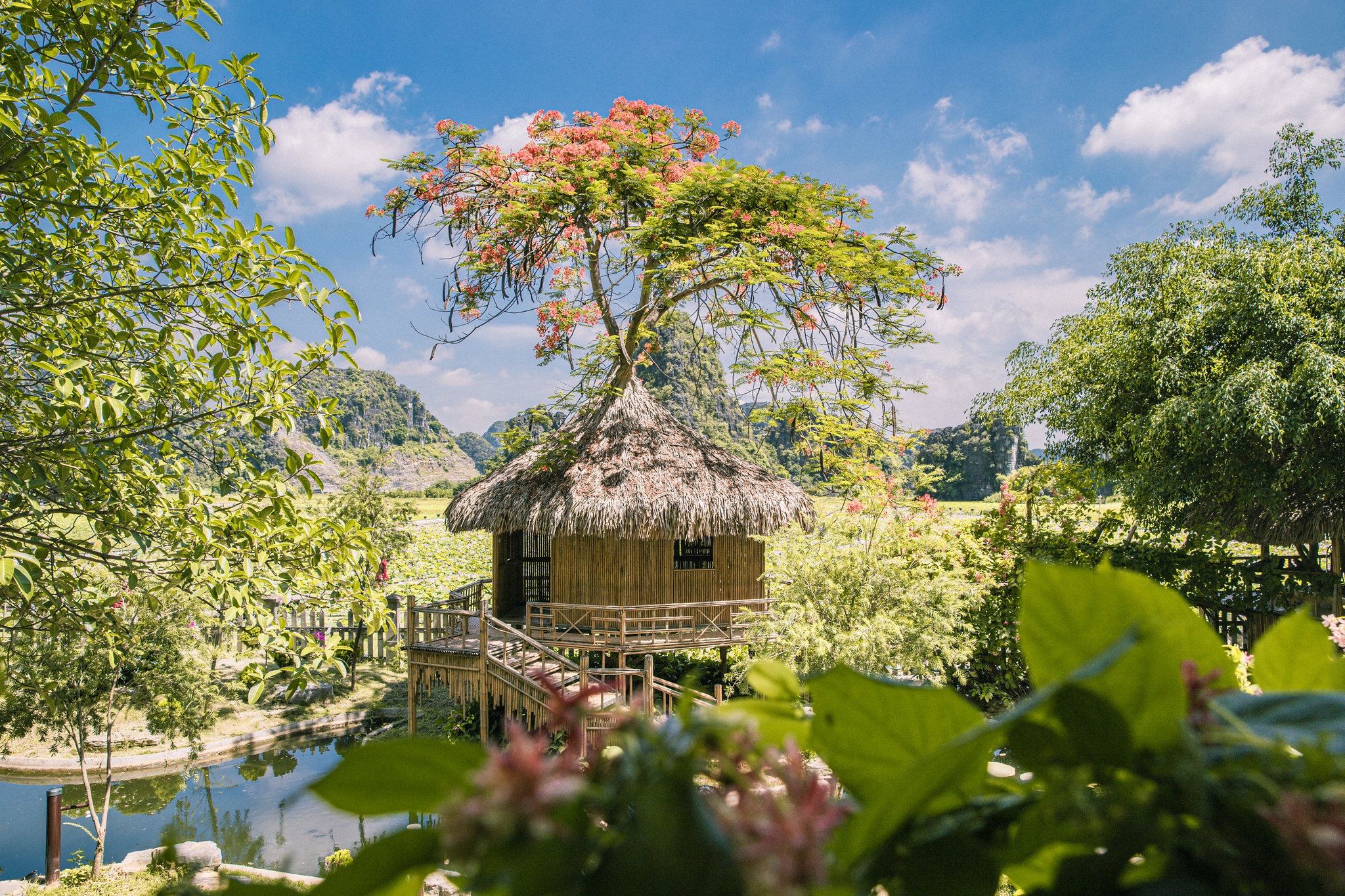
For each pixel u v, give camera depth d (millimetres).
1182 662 435
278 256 3754
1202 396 10656
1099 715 425
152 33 3309
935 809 458
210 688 9617
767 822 310
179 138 3689
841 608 8109
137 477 3740
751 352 11578
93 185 3539
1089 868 406
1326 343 10102
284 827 9648
